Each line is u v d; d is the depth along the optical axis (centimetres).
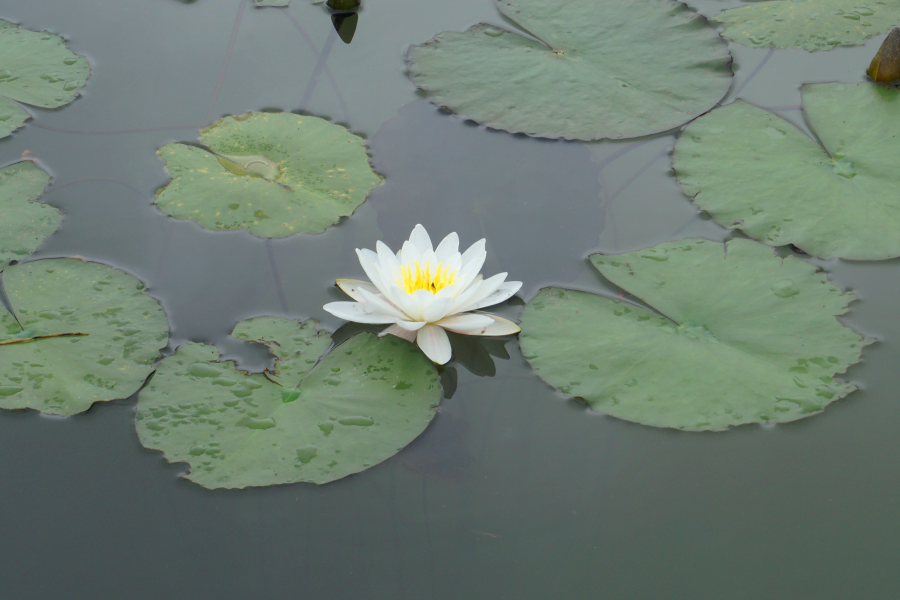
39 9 288
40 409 147
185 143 223
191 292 177
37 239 188
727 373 157
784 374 157
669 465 143
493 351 167
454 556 127
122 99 242
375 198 206
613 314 172
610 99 242
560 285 181
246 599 118
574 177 215
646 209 204
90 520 129
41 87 243
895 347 163
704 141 225
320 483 136
